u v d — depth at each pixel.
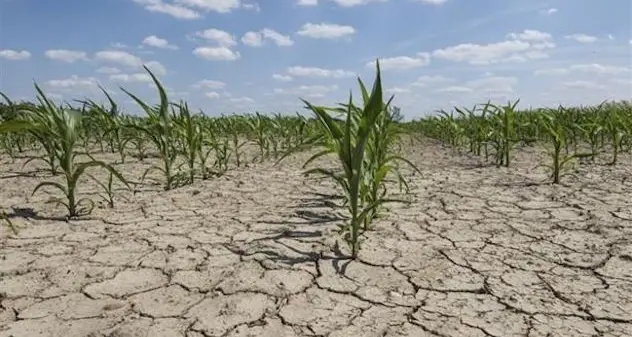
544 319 1.46
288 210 2.99
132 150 6.14
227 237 2.38
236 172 4.63
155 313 1.53
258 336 1.38
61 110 2.70
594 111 5.96
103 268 1.94
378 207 2.70
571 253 2.07
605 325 1.42
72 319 1.49
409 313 1.52
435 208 2.97
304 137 6.64
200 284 1.77
